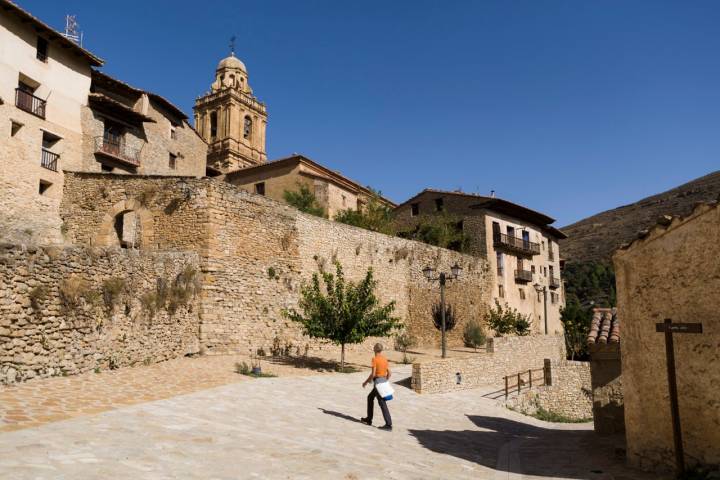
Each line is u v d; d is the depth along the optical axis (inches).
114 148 1129.4
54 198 905.5
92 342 498.6
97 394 397.4
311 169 1649.9
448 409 611.2
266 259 844.6
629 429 320.8
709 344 257.3
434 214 1690.5
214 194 770.8
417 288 1218.6
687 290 273.3
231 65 2359.7
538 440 485.1
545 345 1146.7
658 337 293.4
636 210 4544.8
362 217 1459.2
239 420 364.8
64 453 237.5
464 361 800.9
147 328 592.4
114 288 528.1
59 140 1002.7
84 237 862.5
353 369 775.1
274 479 239.9
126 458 241.8
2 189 875.4
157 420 330.0
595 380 498.0
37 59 973.2
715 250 255.6
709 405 255.6
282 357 808.3
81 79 1064.8
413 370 698.2
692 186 4552.2
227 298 762.8
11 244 418.0
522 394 783.1
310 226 952.3
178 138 1341.0
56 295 457.7
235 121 2206.0
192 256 721.6
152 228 786.8
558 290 1979.6
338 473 263.0
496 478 304.2
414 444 384.5
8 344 406.6
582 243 4010.8
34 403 343.0
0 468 206.7
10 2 889.5
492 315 1432.1
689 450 267.6
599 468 326.3
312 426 383.2
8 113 900.0
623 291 328.2
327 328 733.3
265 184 1646.2
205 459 257.8
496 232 1606.8
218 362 668.7
